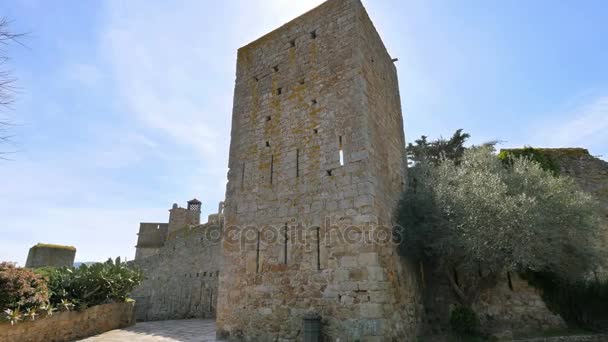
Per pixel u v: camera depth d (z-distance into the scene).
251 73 14.79
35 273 11.53
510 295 12.02
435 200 11.95
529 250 9.86
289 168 12.14
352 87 11.68
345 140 11.24
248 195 12.79
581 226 11.54
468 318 11.01
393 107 15.15
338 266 9.98
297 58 13.53
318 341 9.38
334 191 10.86
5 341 9.16
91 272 13.37
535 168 12.94
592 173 15.70
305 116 12.46
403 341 9.82
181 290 23.44
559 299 11.84
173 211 37.59
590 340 10.28
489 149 14.81
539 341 10.13
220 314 11.86
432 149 24.42
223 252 12.64
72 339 11.47
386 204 11.59
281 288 10.83
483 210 10.55
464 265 11.39
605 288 11.80
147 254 37.81
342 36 12.59
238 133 14.12
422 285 13.02
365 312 9.13
